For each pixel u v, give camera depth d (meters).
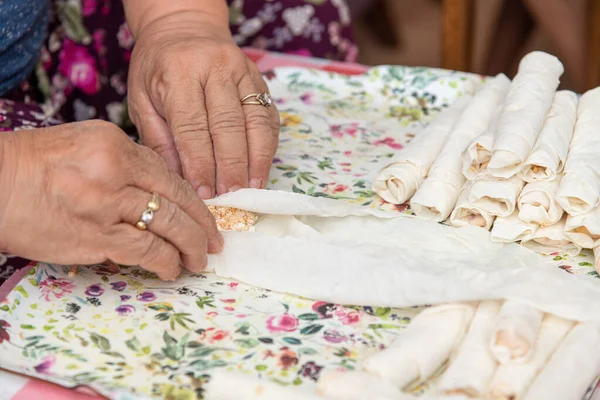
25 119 1.01
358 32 2.68
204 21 1.04
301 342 0.69
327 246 0.78
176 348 0.68
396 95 1.12
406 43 2.62
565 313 0.65
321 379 0.61
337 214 0.82
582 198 0.76
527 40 2.48
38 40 1.10
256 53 1.28
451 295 0.68
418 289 0.70
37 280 0.75
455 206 0.84
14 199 0.66
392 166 0.89
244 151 0.86
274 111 0.94
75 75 1.30
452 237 0.80
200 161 0.85
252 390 0.59
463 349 0.64
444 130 0.95
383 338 0.70
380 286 0.72
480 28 2.51
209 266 0.78
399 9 2.74
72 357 0.66
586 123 0.88
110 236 0.70
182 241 0.72
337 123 1.07
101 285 0.76
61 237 0.69
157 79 0.91
